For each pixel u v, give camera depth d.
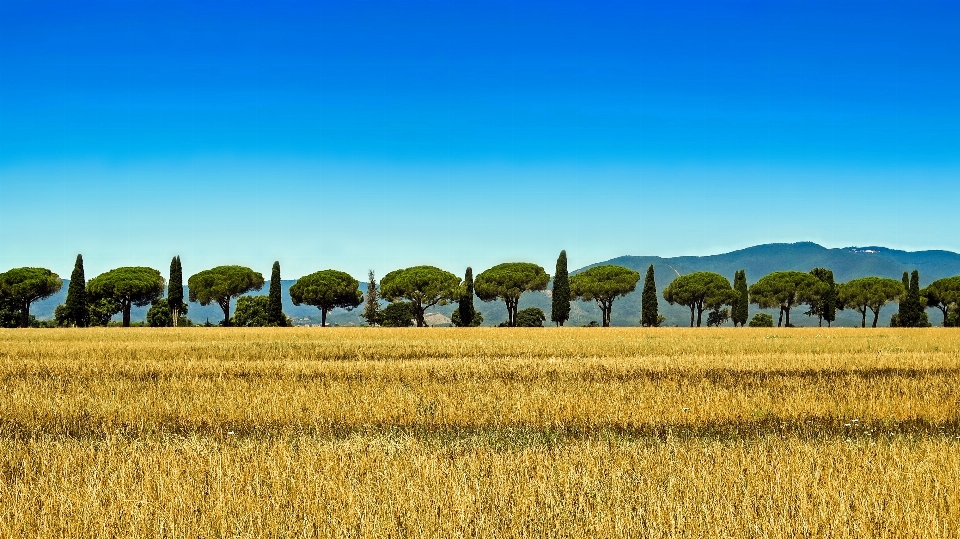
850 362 28.22
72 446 12.13
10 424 15.73
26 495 9.41
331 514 8.75
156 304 111.56
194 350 36.59
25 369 25.44
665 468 10.71
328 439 14.19
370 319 128.25
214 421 16.19
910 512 8.66
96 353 34.09
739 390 19.36
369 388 19.69
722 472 10.34
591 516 8.61
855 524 8.41
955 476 10.05
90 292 98.19
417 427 15.73
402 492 9.44
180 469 10.63
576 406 17.23
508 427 15.65
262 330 70.44
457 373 24.34
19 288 95.38
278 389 19.55
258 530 8.39
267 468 10.73
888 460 11.14
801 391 19.38
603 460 11.22
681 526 8.38
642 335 61.53
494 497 9.42
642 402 17.64
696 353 35.91
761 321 136.25
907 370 25.84
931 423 16.19
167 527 8.45
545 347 40.62
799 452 11.72
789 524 8.43
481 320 111.56
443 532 8.31
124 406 17.38
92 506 8.95
